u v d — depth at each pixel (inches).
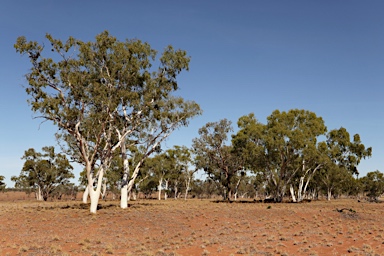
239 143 2389.3
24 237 880.3
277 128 2187.5
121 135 1499.8
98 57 1349.7
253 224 1155.3
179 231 1021.8
